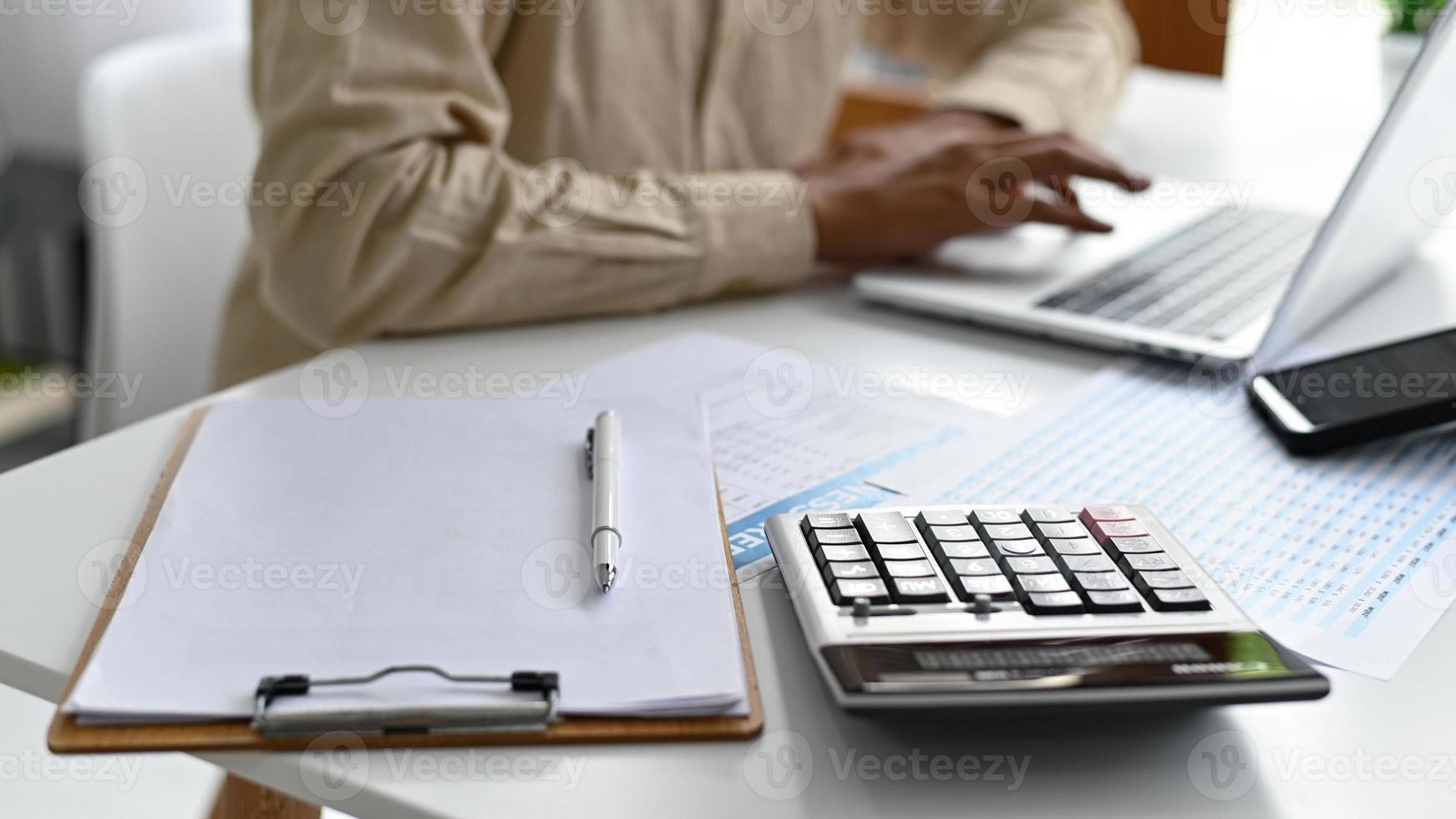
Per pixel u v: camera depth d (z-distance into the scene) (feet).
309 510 1.55
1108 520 1.48
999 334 2.46
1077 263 2.73
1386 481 1.81
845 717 1.26
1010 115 3.25
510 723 1.19
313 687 1.20
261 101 2.47
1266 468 1.85
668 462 1.70
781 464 1.82
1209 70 5.04
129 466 1.73
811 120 3.59
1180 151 3.83
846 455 1.86
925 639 1.25
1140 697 1.16
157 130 3.96
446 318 2.31
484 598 1.37
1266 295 2.53
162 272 4.04
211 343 4.24
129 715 1.17
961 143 2.70
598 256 2.36
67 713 1.18
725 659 1.28
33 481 1.68
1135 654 1.22
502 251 2.27
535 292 2.35
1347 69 4.60
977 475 1.80
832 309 2.58
